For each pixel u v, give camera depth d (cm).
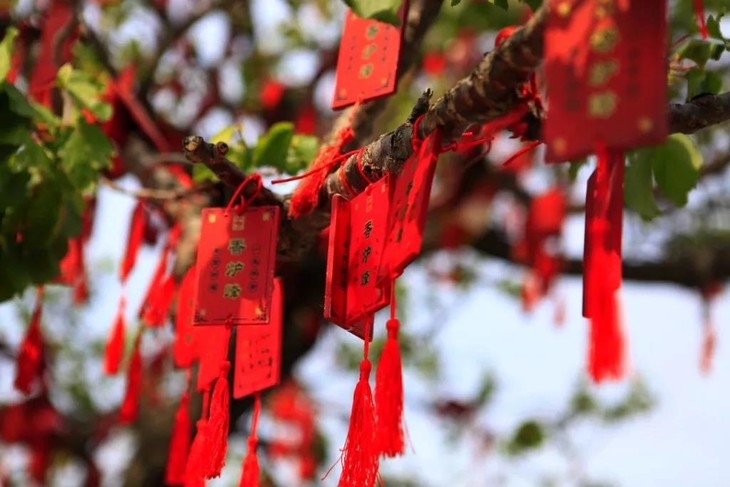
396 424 226
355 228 252
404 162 240
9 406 572
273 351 289
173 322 402
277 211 275
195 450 285
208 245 277
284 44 660
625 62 187
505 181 608
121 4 613
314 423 641
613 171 205
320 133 597
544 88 215
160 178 433
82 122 354
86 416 715
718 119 242
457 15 598
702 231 650
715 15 299
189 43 622
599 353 189
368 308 239
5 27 430
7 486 612
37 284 347
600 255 198
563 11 194
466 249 638
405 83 448
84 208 369
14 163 331
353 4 242
